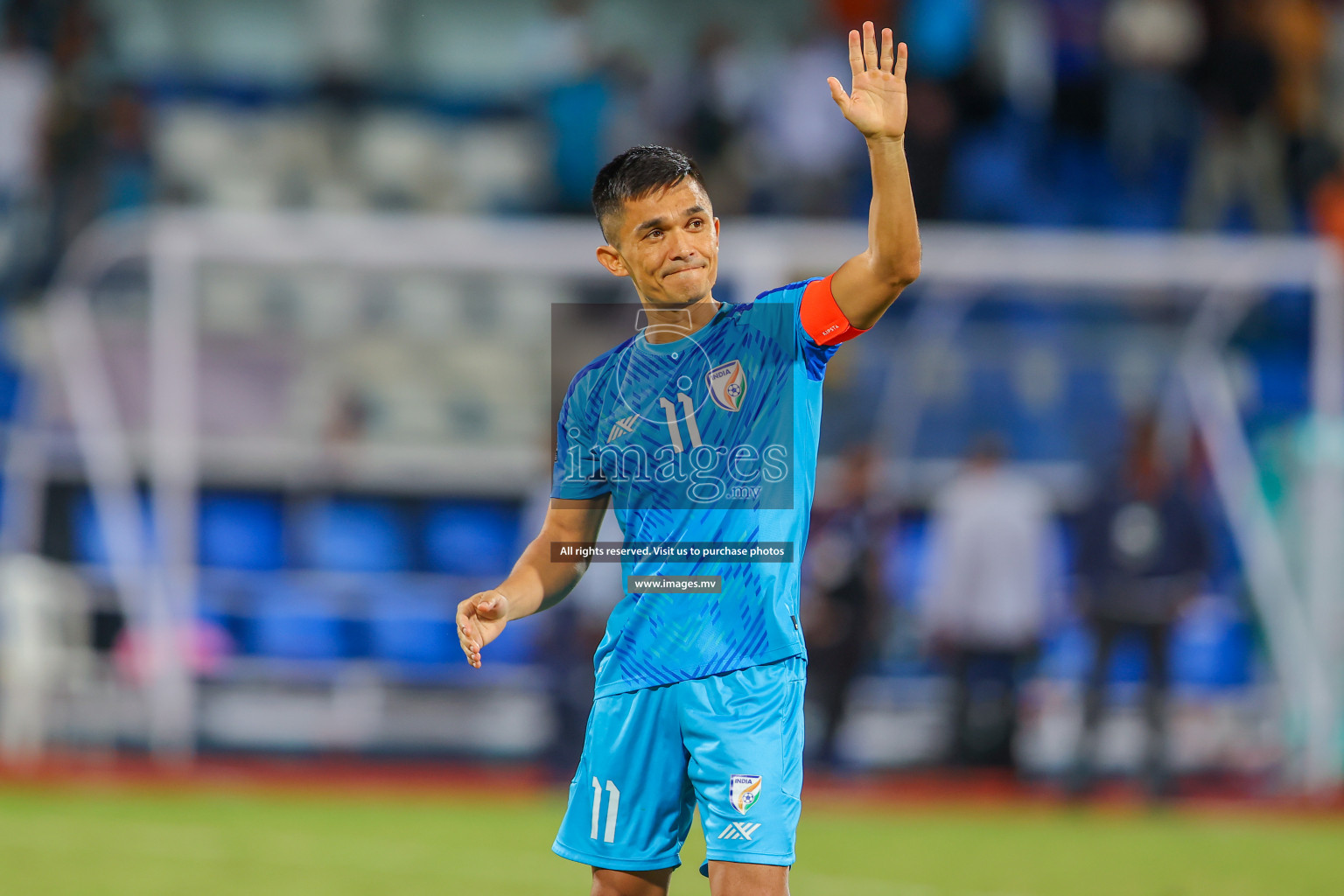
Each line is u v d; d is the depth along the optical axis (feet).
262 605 128.88
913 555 127.34
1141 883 77.05
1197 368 127.75
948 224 158.81
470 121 181.16
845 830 94.84
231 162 171.94
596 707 38.09
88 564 128.77
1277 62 173.27
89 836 86.94
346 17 186.60
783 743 36.01
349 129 175.32
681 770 37.04
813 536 111.45
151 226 131.44
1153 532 103.35
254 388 130.41
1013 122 172.04
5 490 132.16
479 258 125.80
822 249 125.08
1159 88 176.24
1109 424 127.95
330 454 131.03
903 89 35.01
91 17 159.53
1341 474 117.80
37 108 164.76
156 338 121.70
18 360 144.25
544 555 38.96
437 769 120.26
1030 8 177.17
